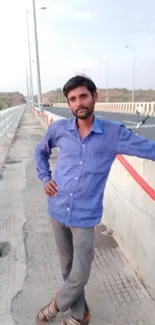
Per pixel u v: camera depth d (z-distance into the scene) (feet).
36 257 12.65
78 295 8.09
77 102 7.27
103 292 10.41
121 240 12.82
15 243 13.80
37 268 11.89
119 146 7.46
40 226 15.43
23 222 15.93
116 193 13.33
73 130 7.57
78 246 7.77
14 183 23.02
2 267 12.00
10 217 16.63
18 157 32.81
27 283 10.99
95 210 7.72
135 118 86.89
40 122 73.31
